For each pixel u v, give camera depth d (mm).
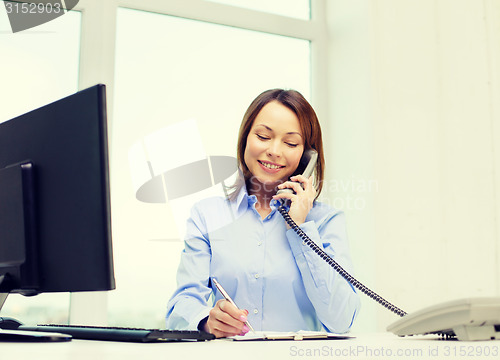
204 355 687
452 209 2473
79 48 2281
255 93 2584
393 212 2369
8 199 942
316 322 1850
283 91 2025
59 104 916
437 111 2521
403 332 1008
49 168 915
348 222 2463
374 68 2432
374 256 2307
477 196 2516
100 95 870
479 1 2592
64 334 992
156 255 2289
